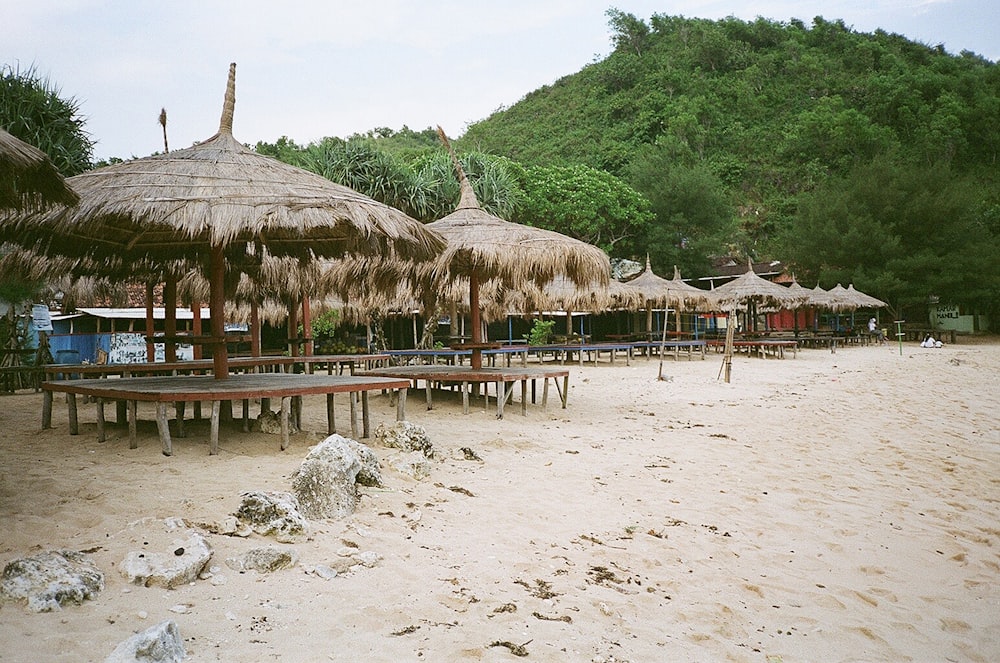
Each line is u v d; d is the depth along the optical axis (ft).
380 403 38.60
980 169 238.89
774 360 84.69
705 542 17.72
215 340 25.63
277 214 22.31
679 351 97.96
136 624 10.68
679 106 247.70
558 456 25.99
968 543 19.42
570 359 80.53
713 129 252.21
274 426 25.70
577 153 230.27
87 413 33.09
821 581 16.05
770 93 280.51
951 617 14.65
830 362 81.82
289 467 20.24
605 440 29.73
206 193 23.02
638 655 11.47
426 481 20.79
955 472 27.71
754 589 15.07
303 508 16.43
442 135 40.06
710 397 47.14
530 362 80.38
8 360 44.93
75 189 22.91
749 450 29.63
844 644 12.95
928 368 74.49
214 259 25.94
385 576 13.57
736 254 191.72
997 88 271.69
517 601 13.03
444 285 40.19
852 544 18.72
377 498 18.24
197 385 24.06
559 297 71.56
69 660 9.39
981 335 150.30
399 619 11.77
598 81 300.20
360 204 24.18
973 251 135.64
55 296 50.24
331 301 59.98
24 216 22.31
